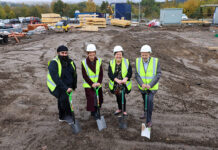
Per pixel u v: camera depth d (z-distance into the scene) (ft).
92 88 12.82
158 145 11.20
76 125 12.85
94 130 12.52
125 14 102.27
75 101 16.92
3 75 23.43
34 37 57.36
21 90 19.06
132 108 15.75
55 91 11.94
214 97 18.63
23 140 11.59
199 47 42.16
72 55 34.17
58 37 55.42
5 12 197.88
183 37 56.90
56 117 14.24
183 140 11.70
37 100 16.98
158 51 39.09
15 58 32.19
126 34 59.77
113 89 13.12
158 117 14.39
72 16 203.21
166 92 19.42
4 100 16.76
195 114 15.02
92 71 12.54
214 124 13.62
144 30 74.02
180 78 24.57
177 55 37.17
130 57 33.47
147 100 12.16
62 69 11.86
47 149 10.80
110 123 13.38
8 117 14.08
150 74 12.21
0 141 11.48
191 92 19.79
